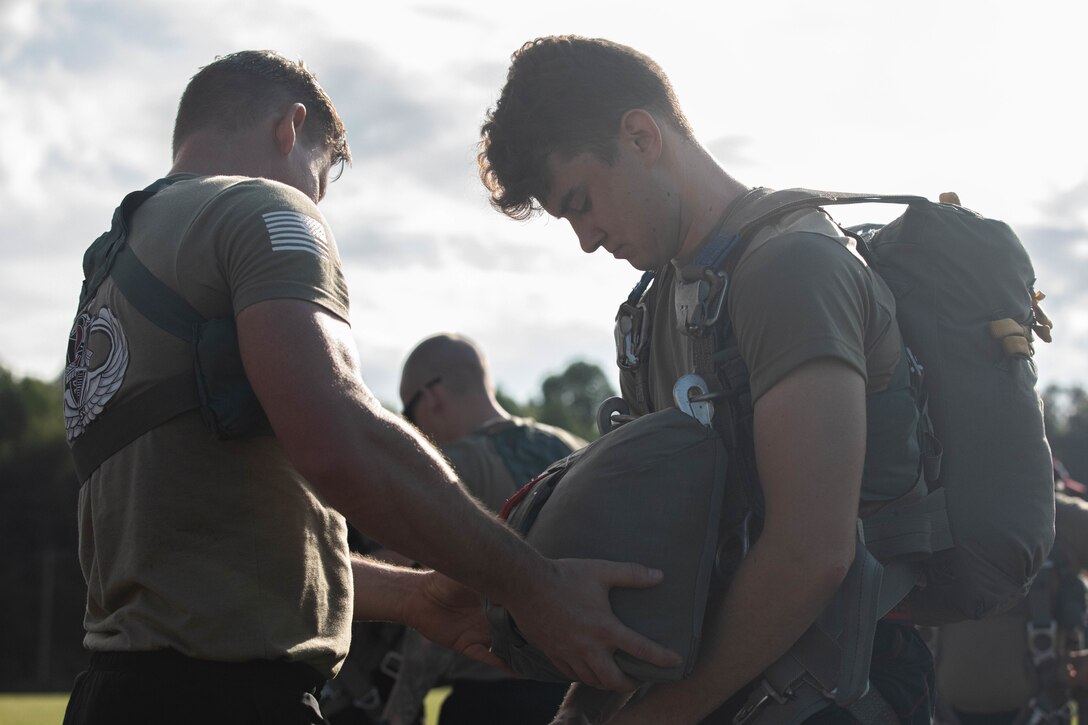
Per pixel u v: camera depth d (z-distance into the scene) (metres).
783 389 1.99
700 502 2.09
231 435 2.09
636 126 2.21
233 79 2.52
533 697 4.15
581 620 2.05
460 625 2.60
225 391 2.09
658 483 2.09
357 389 2.03
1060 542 4.12
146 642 2.07
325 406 1.98
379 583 2.67
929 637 4.26
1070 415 51.22
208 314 2.12
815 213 2.15
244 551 2.11
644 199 2.22
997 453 2.16
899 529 2.13
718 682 2.08
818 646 2.06
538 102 2.21
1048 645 4.09
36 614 28.45
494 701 4.16
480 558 2.04
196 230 2.13
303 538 2.18
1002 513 2.14
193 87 2.55
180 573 2.08
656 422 2.12
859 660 2.04
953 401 2.18
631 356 2.45
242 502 2.12
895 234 2.28
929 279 2.22
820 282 2.02
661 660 2.05
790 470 1.97
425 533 2.03
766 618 2.01
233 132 2.49
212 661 2.06
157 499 2.10
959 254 2.21
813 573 1.96
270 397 2.00
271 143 2.52
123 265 2.20
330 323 2.07
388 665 4.46
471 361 4.78
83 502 2.26
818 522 1.96
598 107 2.20
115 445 2.15
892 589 2.14
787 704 2.10
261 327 2.02
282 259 2.07
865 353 2.09
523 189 2.28
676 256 2.28
